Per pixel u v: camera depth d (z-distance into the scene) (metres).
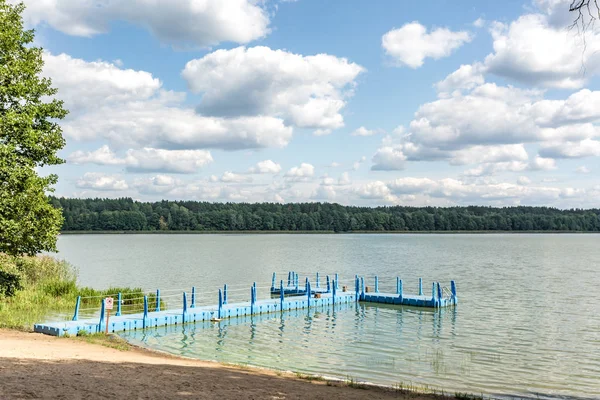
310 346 27.22
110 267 76.81
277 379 17.83
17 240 26.08
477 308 40.34
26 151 27.36
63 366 15.83
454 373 22.16
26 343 21.39
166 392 13.20
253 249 128.88
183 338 28.67
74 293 39.25
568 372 22.59
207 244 157.75
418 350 26.48
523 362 24.20
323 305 41.44
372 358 24.69
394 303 42.25
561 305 41.66
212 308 35.25
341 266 80.56
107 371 15.65
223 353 25.34
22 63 27.33
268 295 48.53
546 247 143.25
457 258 97.88
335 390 16.52
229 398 13.27
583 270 73.12
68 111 29.56
